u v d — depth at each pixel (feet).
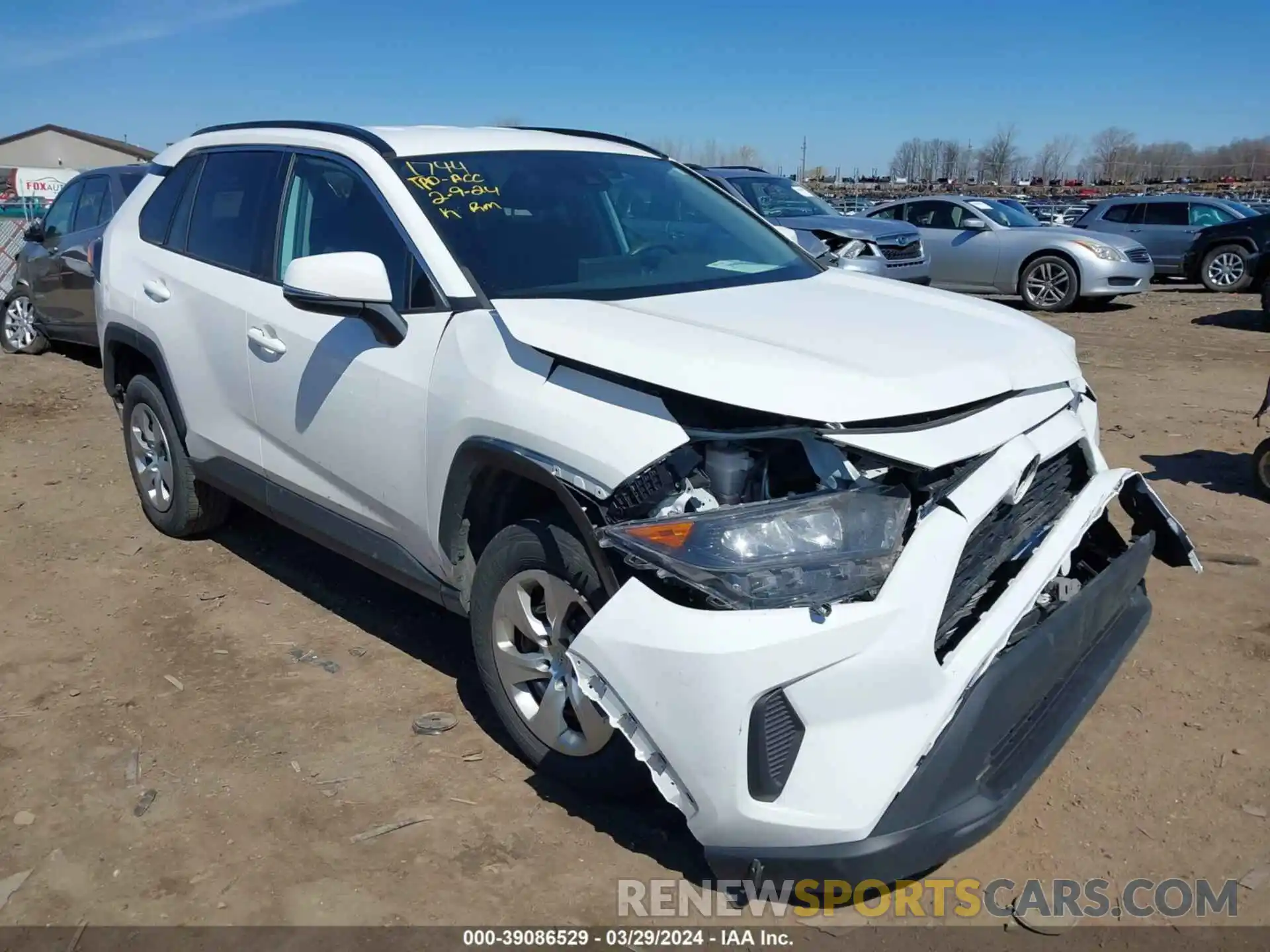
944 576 8.21
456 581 11.00
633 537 8.23
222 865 9.45
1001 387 9.27
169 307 14.98
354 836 9.78
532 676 10.09
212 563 16.24
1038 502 9.97
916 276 39.60
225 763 10.97
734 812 7.96
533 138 13.62
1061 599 9.77
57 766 10.99
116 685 12.61
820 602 7.93
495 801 10.25
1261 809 9.92
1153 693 11.91
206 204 15.10
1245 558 15.33
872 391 8.43
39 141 179.22
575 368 9.38
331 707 12.02
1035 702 9.04
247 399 13.55
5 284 41.16
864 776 7.88
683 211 13.53
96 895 9.12
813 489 8.52
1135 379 29.14
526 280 11.13
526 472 9.43
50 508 18.80
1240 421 23.88
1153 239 59.98
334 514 12.63
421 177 12.01
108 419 25.39
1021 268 46.70
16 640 13.79
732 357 8.73
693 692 7.91
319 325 12.21
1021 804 10.11
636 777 9.43
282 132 14.15
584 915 8.79
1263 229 53.06
